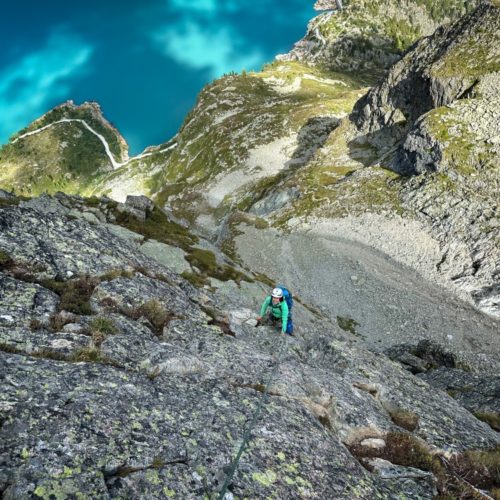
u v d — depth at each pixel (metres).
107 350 11.20
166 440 8.55
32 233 16.62
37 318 11.90
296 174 180.12
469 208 110.25
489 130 123.06
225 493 7.83
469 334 81.81
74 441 7.62
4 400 7.92
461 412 17.00
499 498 10.50
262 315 19.78
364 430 12.27
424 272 101.12
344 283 100.19
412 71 177.38
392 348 58.78
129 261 19.36
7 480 6.57
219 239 137.88
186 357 12.05
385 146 177.75
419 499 9.91
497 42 147.12
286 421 10.95
